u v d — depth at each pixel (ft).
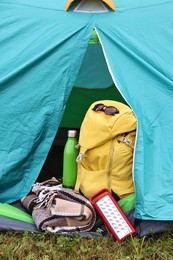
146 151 7.27
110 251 6.73
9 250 6.68
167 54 7.97
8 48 8.09
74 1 8.39
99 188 7.23
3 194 7.68
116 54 7.93
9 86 7.84
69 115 10.80
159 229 7.06
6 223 7.16
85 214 6.99
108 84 10.60
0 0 8.65
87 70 10.34
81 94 10.86
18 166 7.65
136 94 7.62
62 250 6.73
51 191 7.34
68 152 7.56
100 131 7.26
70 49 7.97
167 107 7.57
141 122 7.39
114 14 8.32
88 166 7.47
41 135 7.73
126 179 7.29
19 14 8.41
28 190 7.68
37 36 8.13
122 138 7.25
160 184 7.12
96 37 8.10
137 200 7.02
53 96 7.81
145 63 7.80
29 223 7.27
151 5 8.59
